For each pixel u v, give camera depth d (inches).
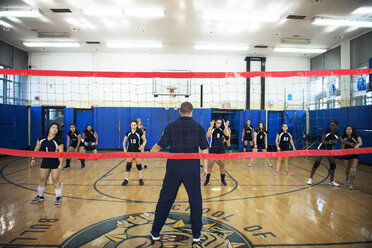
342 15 286.0
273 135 429.7
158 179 209.9
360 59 340.8
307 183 195.8
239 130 426.3
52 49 408.8
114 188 177.6
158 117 415.2
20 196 156.0
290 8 269.0
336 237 99.1
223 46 385.7
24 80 409.7
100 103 423.2
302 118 418.9
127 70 428.5
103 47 399.2
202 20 301.1
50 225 109.1
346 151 126.2
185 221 113.8
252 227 108.3
